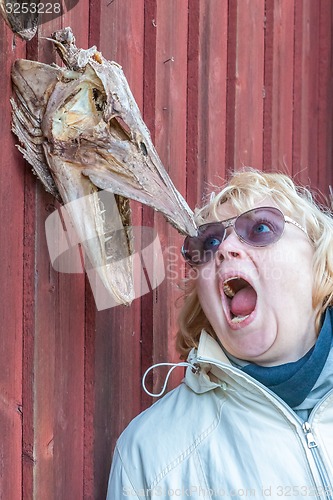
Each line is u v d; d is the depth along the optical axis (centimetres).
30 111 125
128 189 124
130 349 171
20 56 131
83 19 152
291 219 143
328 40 305
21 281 134
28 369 134
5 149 127
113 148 123
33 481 134
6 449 131
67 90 121
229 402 139
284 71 264
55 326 141
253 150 240
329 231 141
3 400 129
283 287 135
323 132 305
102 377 159
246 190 145
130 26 172
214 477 133
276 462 132
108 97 122
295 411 139
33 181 133
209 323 152
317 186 299
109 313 161
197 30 203
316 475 131
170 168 189
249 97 236
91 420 155
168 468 136
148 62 180
